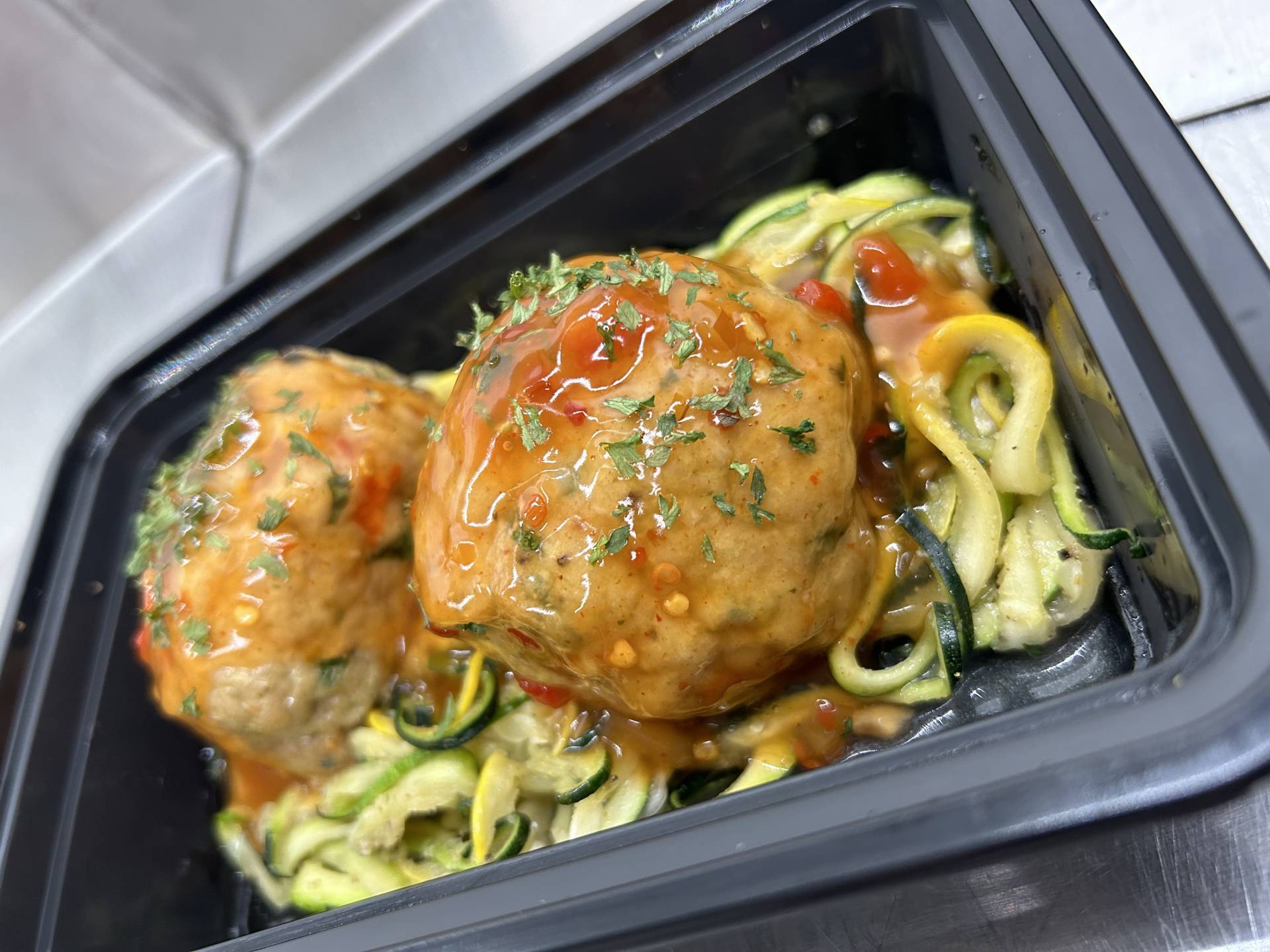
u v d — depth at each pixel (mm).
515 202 174
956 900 103
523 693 153
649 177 170
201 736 176
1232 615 85
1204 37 172
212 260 273
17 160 274
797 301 129
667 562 113
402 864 162
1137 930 109
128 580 179
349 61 272
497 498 119
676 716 126
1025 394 132
